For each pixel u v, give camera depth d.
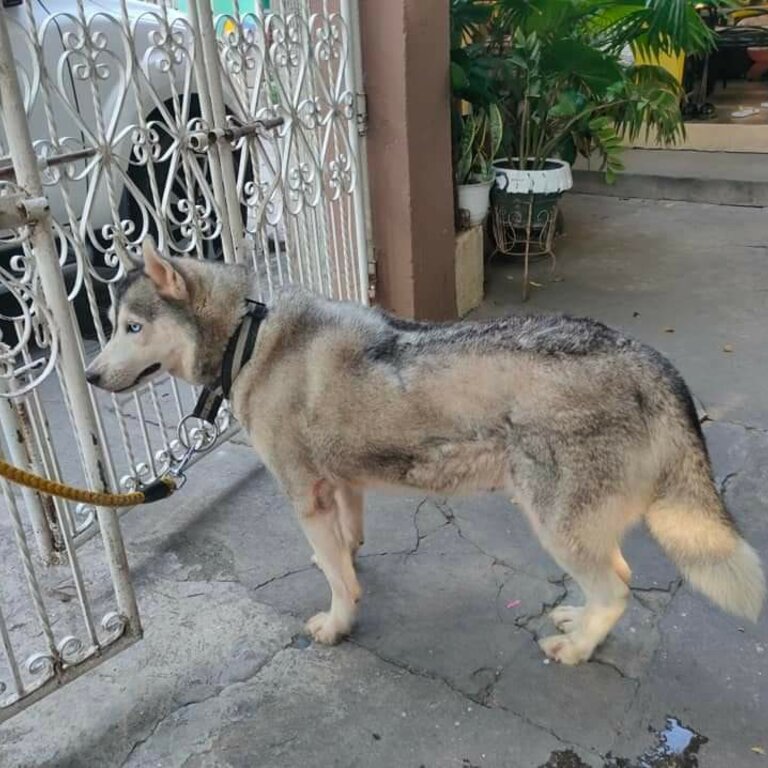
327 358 2.38
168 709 2.43
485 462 2.33
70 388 2.22
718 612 2.68
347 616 2.61
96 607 2.85
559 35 5.18
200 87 3.18
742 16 9.24
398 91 4.19
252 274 2.60
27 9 2.55
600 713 2.34
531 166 5.72
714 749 2.21
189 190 3.22
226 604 2.85
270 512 3.36
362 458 2.42
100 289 4.49
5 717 2.20
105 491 2.35
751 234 6.33
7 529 3.28
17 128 1.97
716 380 4.18
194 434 3.56
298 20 3.68
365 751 2.26
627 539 3.05
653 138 8.20
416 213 4.49
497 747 2.25
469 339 2.29
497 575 2.92
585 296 5.39
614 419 2.16
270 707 2.42
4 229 2.01
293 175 3.83
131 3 4.36
